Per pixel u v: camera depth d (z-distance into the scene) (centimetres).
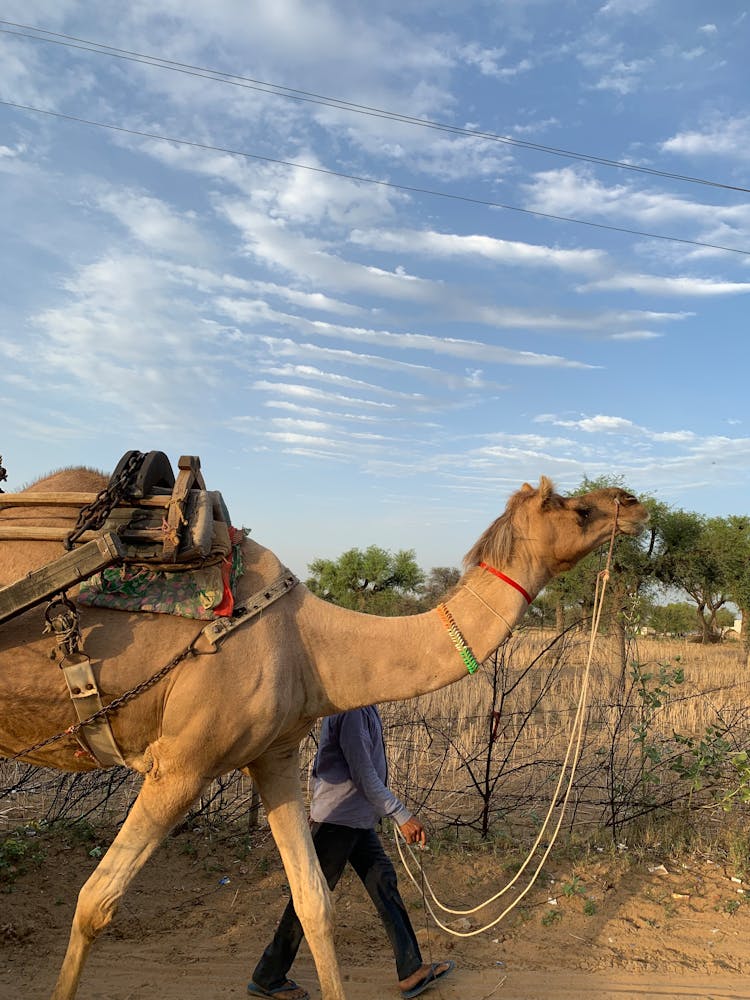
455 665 396
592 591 1444
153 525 371
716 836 673
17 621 361
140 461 384
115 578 364
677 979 464
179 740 362
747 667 1712
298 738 414
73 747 376
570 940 509
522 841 661
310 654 392
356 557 3569
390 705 963
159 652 360
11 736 375
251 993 435
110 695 358
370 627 400
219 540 379
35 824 643
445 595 418
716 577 1777
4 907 515
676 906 559
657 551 1767
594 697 1069
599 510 415
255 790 648
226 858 612
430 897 562
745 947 503
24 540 375
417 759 827
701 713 1047
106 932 498
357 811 449
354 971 469
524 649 1318
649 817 694
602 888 581
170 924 512
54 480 412
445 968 457
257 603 377
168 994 433
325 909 392
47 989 430
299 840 405
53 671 358
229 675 362
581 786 748
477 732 923
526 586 409
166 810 367
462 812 732
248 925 514
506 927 525
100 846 612
